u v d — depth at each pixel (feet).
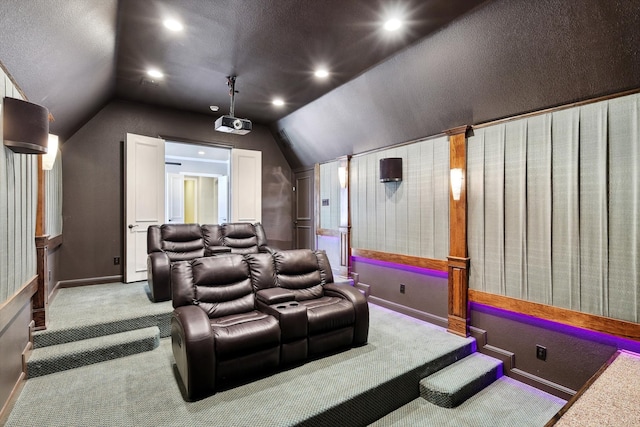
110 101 14.97
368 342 10.41
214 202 33.24
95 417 6.40
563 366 8.79
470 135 10.85
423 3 7.63
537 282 9.23
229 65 11.16
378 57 10.48
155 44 9.68
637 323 7.50
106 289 13.67
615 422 5.09
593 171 8.16
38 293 8.94
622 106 7.66
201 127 17.56
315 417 6.56
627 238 7.65
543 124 9.07
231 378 7.60
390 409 7.99
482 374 9.16
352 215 16.10
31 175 8.48
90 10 7.21
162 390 7.39
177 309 8.27
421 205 12.68
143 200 15.12
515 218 9.71
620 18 6.52
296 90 13.51
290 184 21.33
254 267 10.39
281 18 8.30
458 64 9.37
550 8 7.06
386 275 14.35
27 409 6.64
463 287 10.91
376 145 14.53
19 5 5.58
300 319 8.66
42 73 8.06
